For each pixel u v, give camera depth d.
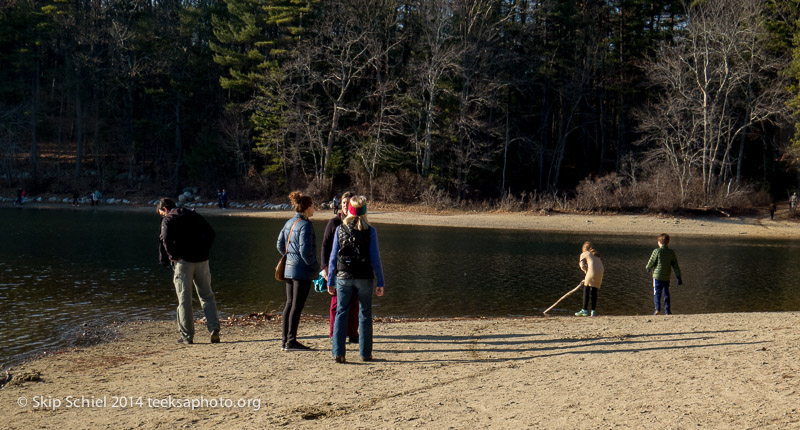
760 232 36.53
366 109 59.62
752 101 48.12
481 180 57.75
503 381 5.40
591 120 61.22
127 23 67.69
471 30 53.25
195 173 60.75
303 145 56.78
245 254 21.23
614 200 44.88
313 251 7.05
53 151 69.44
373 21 54.69
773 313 10.30
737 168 50.69
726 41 44.66
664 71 47.75
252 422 4.41
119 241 24.70
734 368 5.44
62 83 66.50
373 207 48.78
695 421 4.00
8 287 13.69
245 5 58.72
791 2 49.38
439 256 22.14
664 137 49.06
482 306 12.80
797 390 4.60
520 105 60.50
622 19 59.22
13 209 47.69
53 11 65.75
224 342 7.86
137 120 64.25
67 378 5.98
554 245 26.92
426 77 51.34
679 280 11.59
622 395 4.71
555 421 4.14
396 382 5.51
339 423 4.32
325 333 8.45
